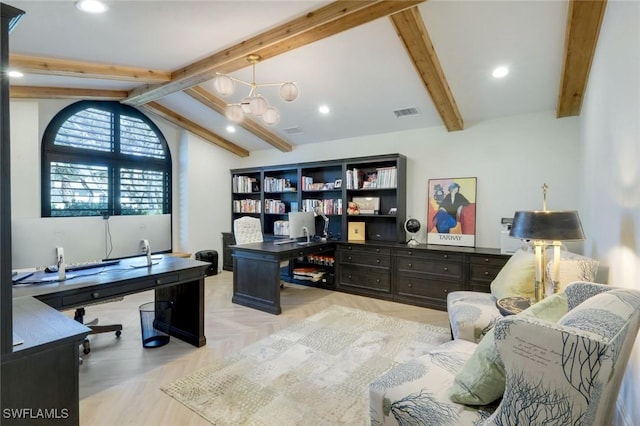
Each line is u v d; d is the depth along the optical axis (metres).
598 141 2.49
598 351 0.85
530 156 3.86
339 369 2.52
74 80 3.76
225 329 3.33
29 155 4.18
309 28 2.54
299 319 3.63
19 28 2.41
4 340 1.32
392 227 4.90
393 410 1.41
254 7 2.40
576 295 1.56
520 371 0.98
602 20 2.27
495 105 3.78
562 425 0.92
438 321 3.58
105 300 2.34
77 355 1.54
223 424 1.89
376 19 2.49
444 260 3.96
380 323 3.50
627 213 1.76
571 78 2.97
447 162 4.43
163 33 2.71
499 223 4.07
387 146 4.94
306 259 5.35
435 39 2.83
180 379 2.37
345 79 3.69
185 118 5.58
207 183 6.25
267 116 3.29
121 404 2.07
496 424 1.08
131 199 5.47
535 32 2.62
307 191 5.52
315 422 1.91
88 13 2.27
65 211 4.70
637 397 1.56
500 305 2.22
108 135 5.16
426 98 3.86
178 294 3.09
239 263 4.16
